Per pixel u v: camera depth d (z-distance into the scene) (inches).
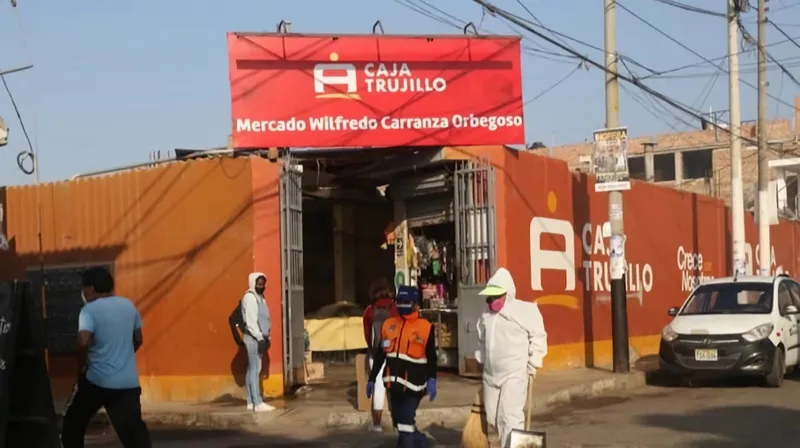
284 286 553.3
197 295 553.9
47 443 307.1
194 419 492.4
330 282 769.6
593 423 470.9
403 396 336.5
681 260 936.9
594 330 748.6
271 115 582.2
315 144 586.9
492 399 325.1
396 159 637.9
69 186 608.4
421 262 671.1
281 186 559.5
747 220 1139.9
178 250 561.9
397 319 343.3
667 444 402.9
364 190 735.1
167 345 560.4
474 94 614.2
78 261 603.2
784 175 1454.2
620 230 660.7
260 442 432.8
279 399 538.6
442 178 639.1
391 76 601.9
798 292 693.3
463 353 609.9
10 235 629.9
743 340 597.6
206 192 555.8
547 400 543.8
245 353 539.8
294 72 587.5
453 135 609.0
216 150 610.2
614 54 640.4
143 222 575.5
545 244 680.4
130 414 314.2
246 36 581.3
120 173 587.8
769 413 493.4
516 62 622.5
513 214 636.1
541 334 322.3
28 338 306.8
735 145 876.0
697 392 601.9
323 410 491.2
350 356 759.1
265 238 547.2
